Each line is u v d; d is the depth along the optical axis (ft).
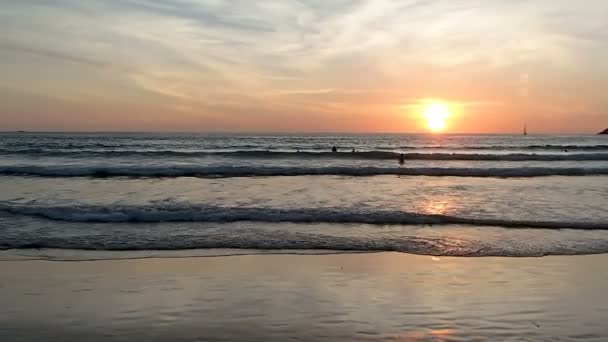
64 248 28.37
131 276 23.36
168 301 20.03
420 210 41.42
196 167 73.31
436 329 17.39
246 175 70.74
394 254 27.63
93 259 26.25
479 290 21.58
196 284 22.22
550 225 35.14
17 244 29.04
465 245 29.55
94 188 55.06
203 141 228.84
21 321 17.97
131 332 17.03
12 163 84.94
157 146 168.86
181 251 27.94
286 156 103.81
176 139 261.44
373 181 64.18
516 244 29.89
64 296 20.61
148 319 18.19
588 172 76.59
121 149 146.10
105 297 20.49
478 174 74.43
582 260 26.58
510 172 74.43
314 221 36.24
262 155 104.58
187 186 57.36
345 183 61.46
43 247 28.58
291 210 39.11
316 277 23.35
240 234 31.91
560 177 71.92
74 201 45.11
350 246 29.17
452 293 21.17
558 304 19.90
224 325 17.65
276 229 33.58
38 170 69.67
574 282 22.75
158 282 22.48
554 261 26.37
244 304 19.74
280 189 54.95
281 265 25.32
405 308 19.38
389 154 104.68
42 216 37.37
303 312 18.93
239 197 48.55
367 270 24.53
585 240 30.94
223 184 59.57
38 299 20.25
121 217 36.58
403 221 36.40
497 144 214.48
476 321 18.11
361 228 34.24
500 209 42.34
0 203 43.11
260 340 16.40
